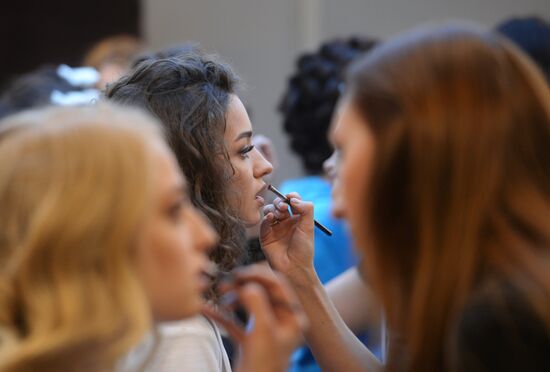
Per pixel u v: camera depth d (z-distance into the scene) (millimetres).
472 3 5105
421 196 1200
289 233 1818
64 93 3441
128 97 1825
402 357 1460
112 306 1018
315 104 3000
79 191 1032
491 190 1184
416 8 5125
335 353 1736
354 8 5117
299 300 1771
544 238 1184
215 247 1771
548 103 1238
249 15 5160
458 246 1188
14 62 5711
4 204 1062
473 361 1144
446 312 1200
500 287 1156
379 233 1238
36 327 1009
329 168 2508
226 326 1169
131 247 1052
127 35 5379
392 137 1209
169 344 1397
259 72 5188
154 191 1084
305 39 5066
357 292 2225
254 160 1882
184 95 1794
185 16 5215
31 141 1082
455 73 1207
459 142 1186
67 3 5539
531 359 1124
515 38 2580
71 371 1020
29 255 1022
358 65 1299
